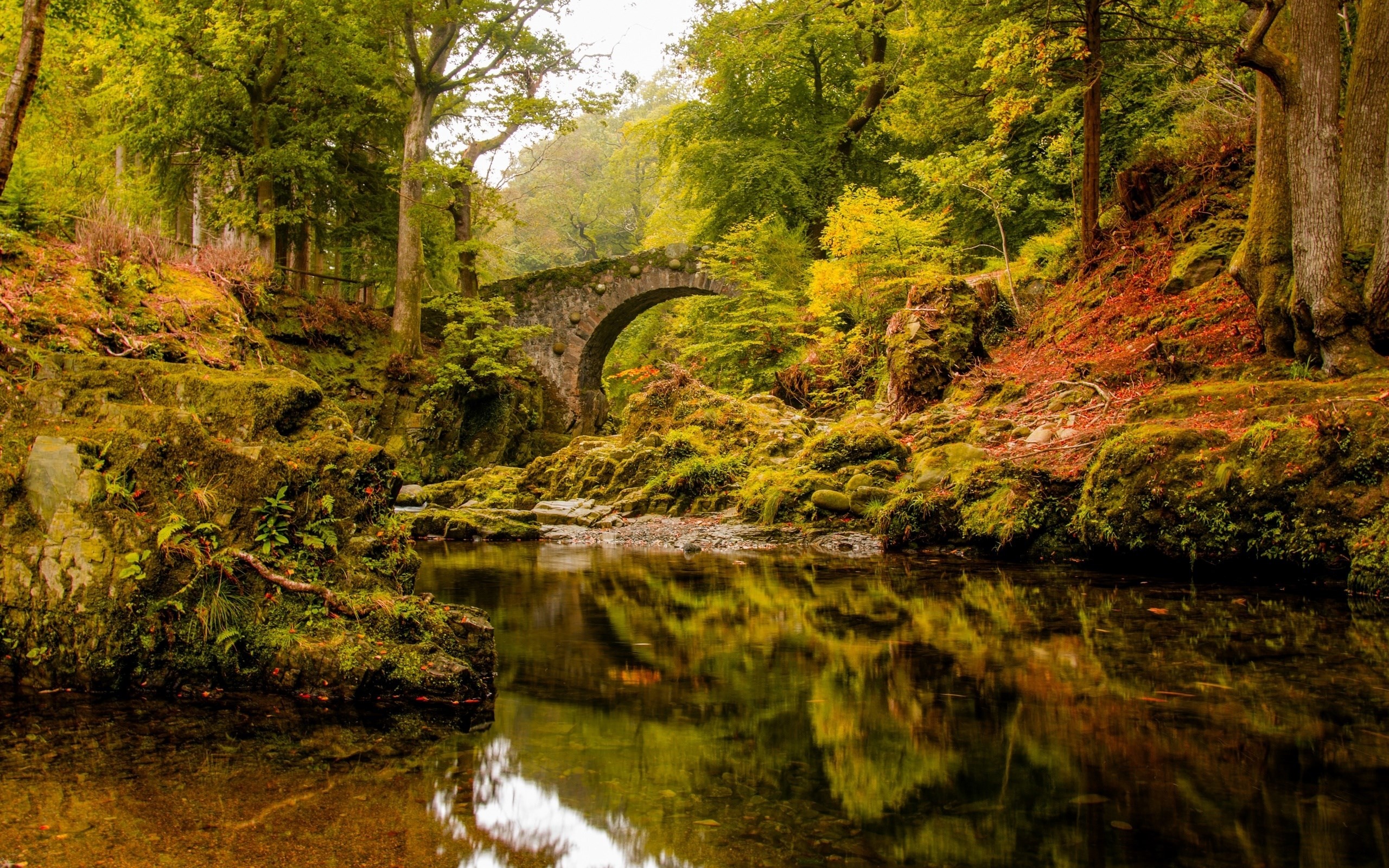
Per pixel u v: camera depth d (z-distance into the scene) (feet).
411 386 77.82
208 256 43.01
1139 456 21.99
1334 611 16.22
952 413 37.86
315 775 8.68
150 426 12.61
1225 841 6.92
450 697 11.28
